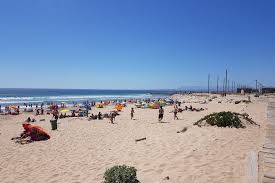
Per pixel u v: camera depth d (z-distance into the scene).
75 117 37.38
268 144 12.92
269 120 21.91
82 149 16.00
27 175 11.66
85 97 126.75
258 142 13.59
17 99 99.62
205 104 58.19
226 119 18.67
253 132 16.44
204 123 19.52
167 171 10.07
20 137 20.58
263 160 10.25
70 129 24.73
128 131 22.12
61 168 12.27
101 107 56.62
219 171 9.39
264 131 16.78
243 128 17.81
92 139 19.25
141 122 28.83
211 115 19.94
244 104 48.03
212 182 8.48
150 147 14.33
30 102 82.94
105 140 18.48
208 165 10.15
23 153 15.78
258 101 55.81
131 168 8.63
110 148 15.55
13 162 13.89
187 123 25.95
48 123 30.94
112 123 28.55
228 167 9.73
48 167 12.62
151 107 51.38
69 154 14.98
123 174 8.28
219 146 12.88
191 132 16.88
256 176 8.42
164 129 21.56
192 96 108.75
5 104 74.25
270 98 70.38
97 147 16.23
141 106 55.53
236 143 13.43
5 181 11.06
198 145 13.27
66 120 33.47
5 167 13.06
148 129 22.41
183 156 11.63
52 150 16.23
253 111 31.11
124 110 47.62
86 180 10.31
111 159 13.01
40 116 41.50
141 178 9.62
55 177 11.06
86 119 34.06
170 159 11.51
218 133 16.00
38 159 14.25
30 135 19.80
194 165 10.32
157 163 11.20
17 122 33.53
